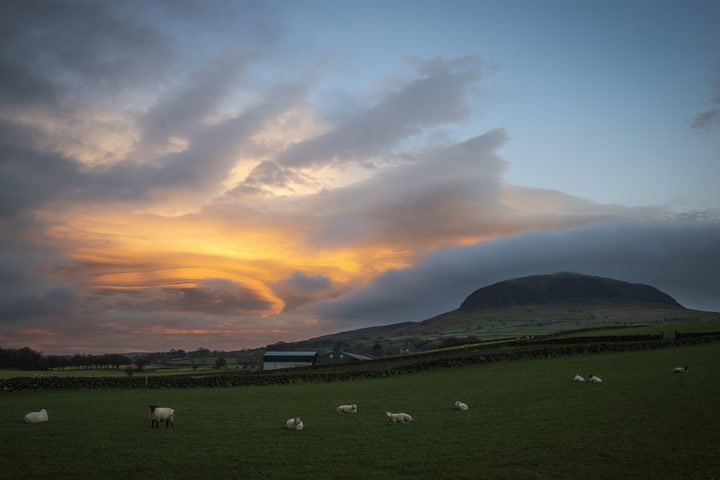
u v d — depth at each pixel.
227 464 21.22
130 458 22.05
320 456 22.48
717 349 69.94
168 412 29.50
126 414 34.97
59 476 19.45
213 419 32.56
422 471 20.22
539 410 33.62
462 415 32.84
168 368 165.38
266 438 26.20
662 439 24.34
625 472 19.62
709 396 35.59
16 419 32.75
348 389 52.84
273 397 46.38
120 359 149.75
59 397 49.28
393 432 27.56
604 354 74.62
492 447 23.84
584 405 34.72
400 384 56.09
